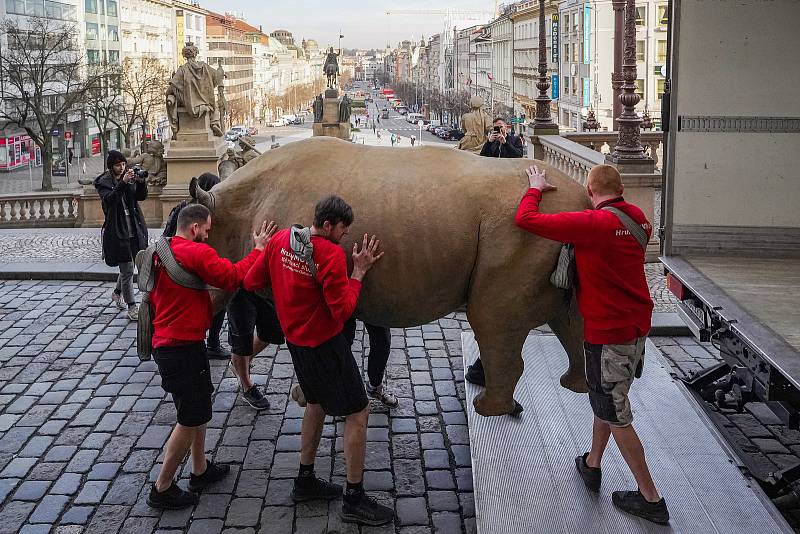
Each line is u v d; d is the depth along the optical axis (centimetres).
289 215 509
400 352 811
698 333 544
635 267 416
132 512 508
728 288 526
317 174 511
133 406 675
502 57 9894
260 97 15375
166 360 491
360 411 478
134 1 8831
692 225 593
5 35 5562
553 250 461
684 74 570
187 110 1817
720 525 411
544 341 686
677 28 563
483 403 513
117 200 891
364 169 502
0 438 613
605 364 416
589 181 430
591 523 415
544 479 460
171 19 10338
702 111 575
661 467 466
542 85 1734
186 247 488
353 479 485
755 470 497
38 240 1566
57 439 612
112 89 6203
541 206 461
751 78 566
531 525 415
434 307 496
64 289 1072
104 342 842
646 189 1144
